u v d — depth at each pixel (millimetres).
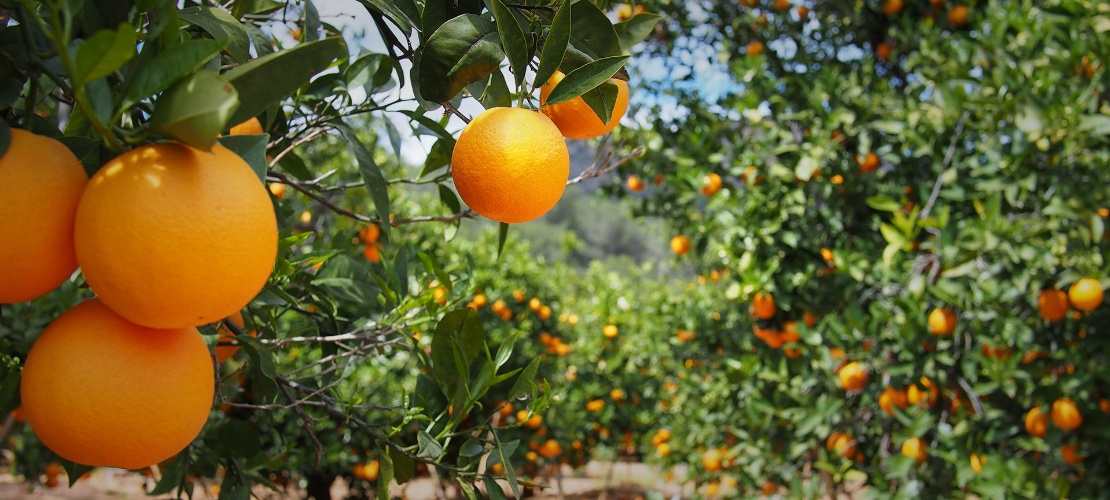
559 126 1325
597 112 1209
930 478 4176
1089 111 3750
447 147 1851
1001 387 3832
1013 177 3896
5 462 7531
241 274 769
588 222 40062
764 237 4367
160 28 817
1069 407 3500
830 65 5621
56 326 847
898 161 4781
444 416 1618
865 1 5684
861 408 4461
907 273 4102
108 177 742
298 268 1843
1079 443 3631
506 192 1061
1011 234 3584
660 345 8078
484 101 1335
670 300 7383
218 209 745
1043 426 3730
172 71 756
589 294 10539
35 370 826
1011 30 4508
